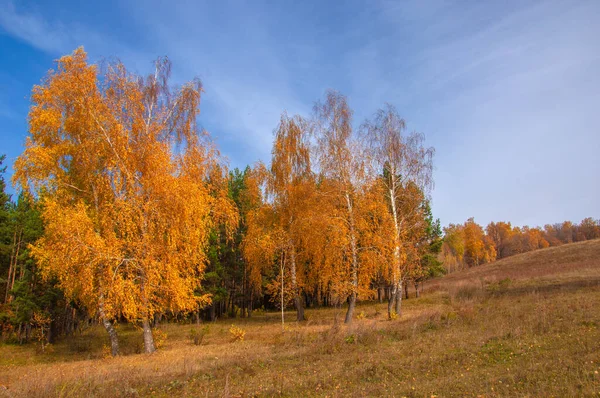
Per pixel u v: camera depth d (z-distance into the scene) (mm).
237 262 37562
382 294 50375
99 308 15820
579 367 7688
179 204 16188
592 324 11867
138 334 27625
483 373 8273
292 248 26547
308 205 24031
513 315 15242
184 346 18594
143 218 16109
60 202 16734
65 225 14586
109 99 16859
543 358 8797
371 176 22797
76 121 16531
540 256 62750
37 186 16016
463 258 89250
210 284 34000
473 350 10461
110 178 16719
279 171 27656
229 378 10102
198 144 19188
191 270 17125
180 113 18953
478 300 25156
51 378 10852
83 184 17719
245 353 14094
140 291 16109
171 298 16453
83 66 16719
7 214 29469
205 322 33625
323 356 11977
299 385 8812
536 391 6750
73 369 13812
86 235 14703
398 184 25203
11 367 16375
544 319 13125
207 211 18125
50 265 15094
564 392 6457
